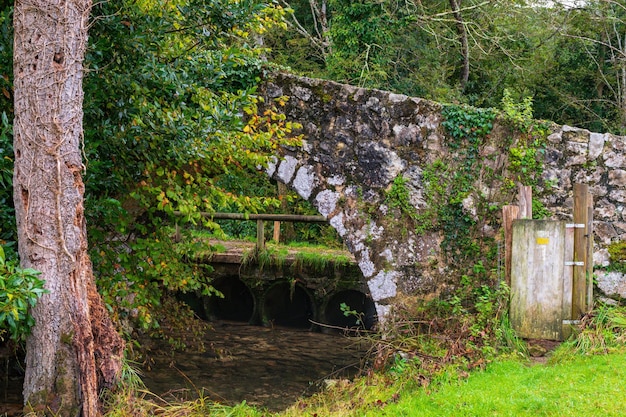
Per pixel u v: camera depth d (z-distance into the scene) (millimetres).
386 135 7359
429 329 6730
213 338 10211
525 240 6219
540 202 7129
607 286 6898
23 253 4301
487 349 5906
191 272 7254
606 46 17359
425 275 7312
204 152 6219
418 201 7332
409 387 5473
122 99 5801
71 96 4309
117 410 4637
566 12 16625
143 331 9516
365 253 7406
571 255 6172
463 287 7234
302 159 7504
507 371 5504
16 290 3941
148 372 8133
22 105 4223
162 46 6113
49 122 4215
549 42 18219
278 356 9141
